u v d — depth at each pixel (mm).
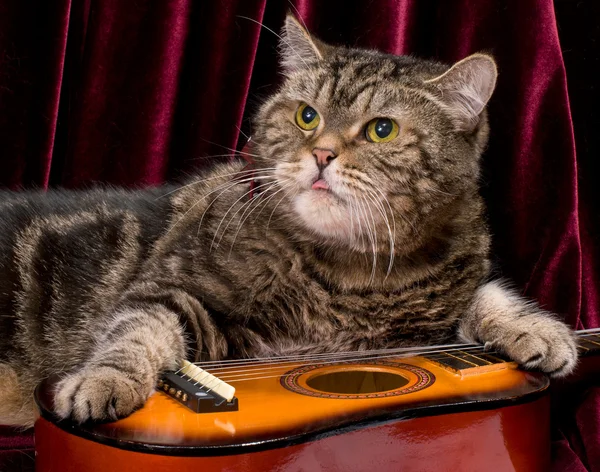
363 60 1760
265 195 1698
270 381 1375
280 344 1665
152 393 1296
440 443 1263
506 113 2168
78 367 1440
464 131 1729
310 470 1155
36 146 2107
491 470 1315
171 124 2180
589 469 1702
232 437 1109
